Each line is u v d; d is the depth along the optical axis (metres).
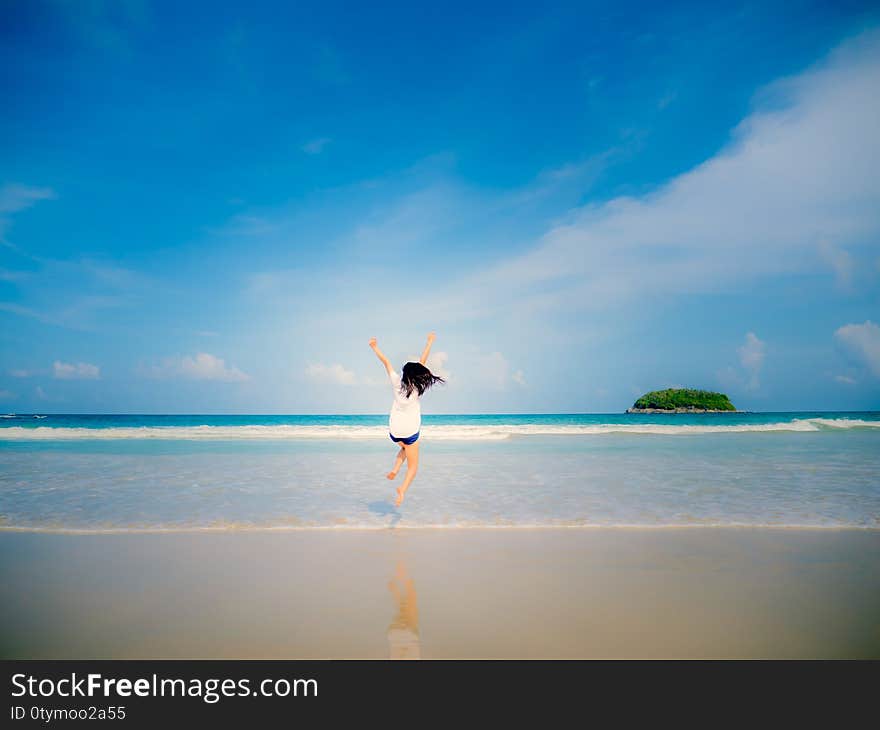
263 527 5.77
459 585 3.94
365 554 4.76
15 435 20.62
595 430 23.89
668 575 4.15
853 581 4.01
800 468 10.67
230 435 20.75
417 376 6.05
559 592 3.79
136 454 13.67
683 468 10.70
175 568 4.36
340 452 14.39
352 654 2.92
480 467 10.91
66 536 5.40
